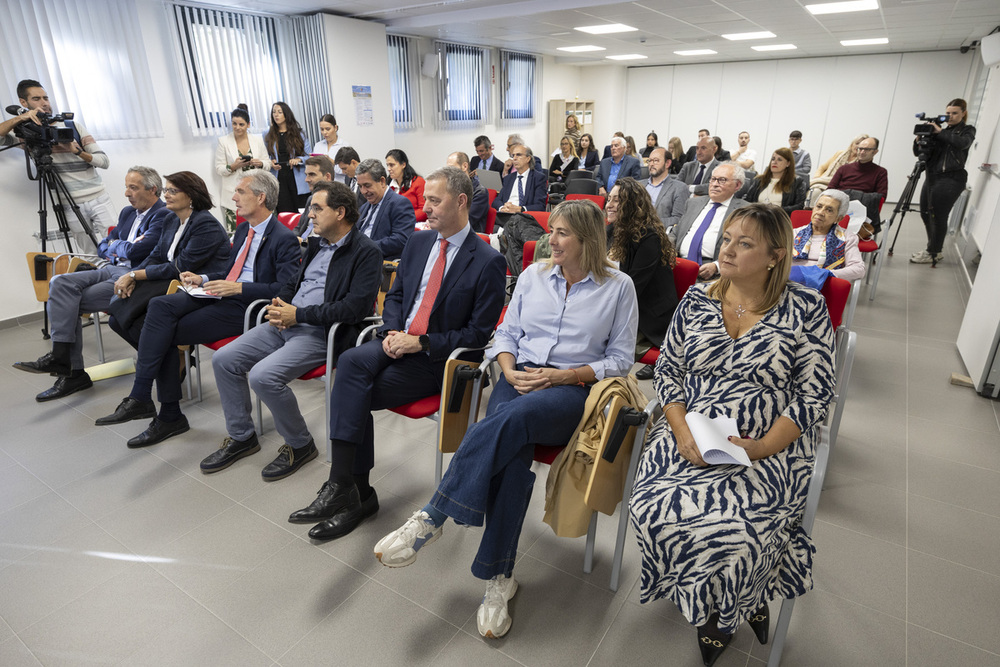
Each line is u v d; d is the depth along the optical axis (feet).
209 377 10.79
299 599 5.64
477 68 31.81
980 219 18.37
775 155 13.98
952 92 33.06
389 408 6.64
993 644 5.03
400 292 7.41
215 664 4.93
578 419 5.43
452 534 6.58
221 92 18.45
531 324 6.21
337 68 20.67
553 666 4.89
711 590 4.25
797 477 4.71
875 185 16.40
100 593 5.72
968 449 8.13
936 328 13.09
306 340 7.63
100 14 14.97
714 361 5.07
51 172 12.76
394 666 4.90
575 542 6.45
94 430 8.87
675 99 42.27
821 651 4.99
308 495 7.28
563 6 20.44
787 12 21.58
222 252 9.68
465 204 6.72
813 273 7.40
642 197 8.46
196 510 6.99
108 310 9.59
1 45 13.21
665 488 4.68
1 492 7.35
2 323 13.79
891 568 5.93
